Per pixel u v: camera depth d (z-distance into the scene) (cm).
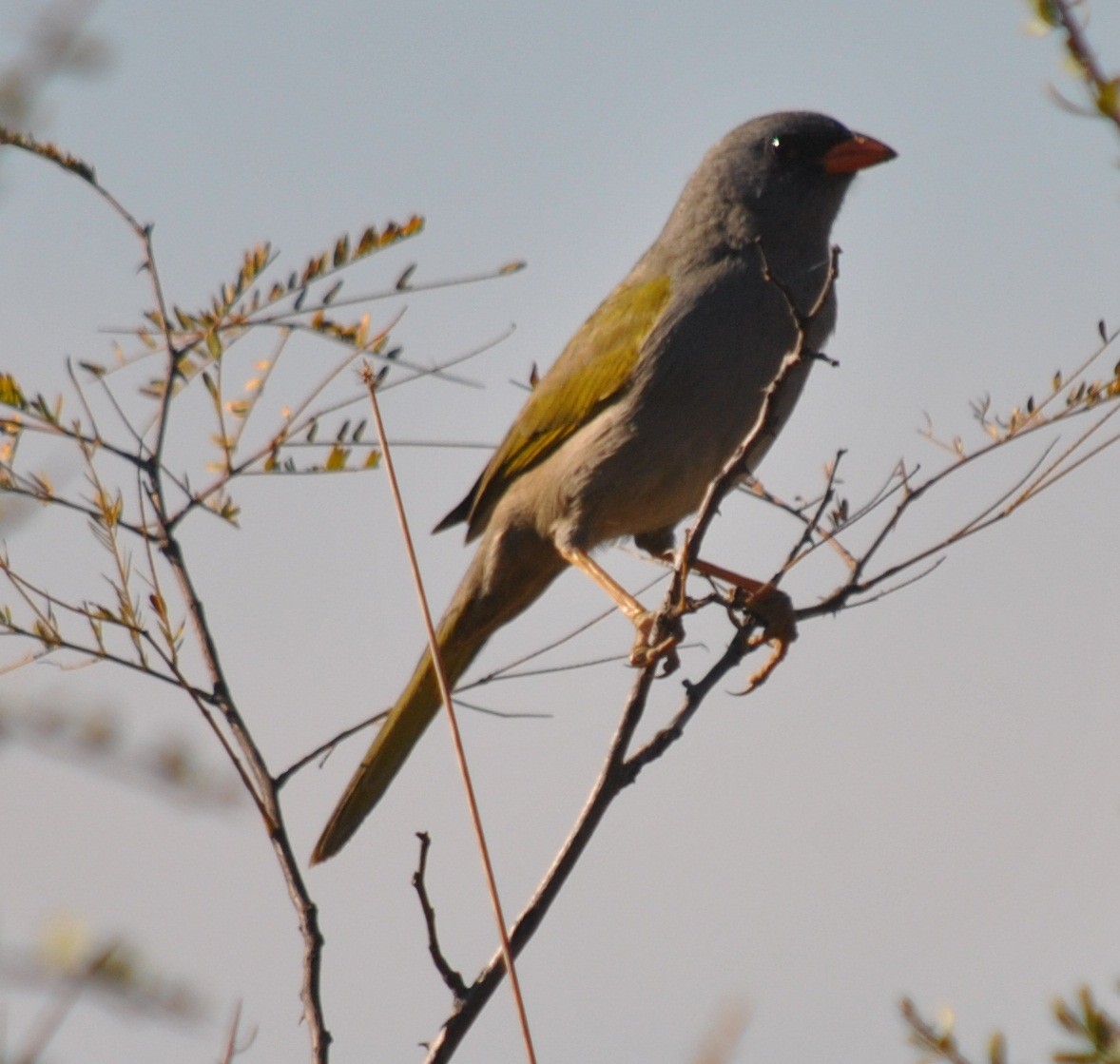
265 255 951
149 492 923
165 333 940
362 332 955
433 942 805
